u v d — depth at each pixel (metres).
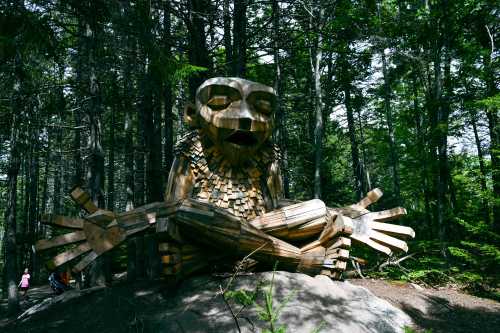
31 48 6.40
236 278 5.26
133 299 5.63
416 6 11.70
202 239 5.31
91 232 5.35
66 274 10.58
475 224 9.24
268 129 5.89
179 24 11.13
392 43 11.16
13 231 9.02
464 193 10.90
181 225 5.18
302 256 5.69
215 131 5.77
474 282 8.34
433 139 10.17
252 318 4.55
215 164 6.12
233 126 5.62
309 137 16.52
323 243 5.92
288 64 16.56
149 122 9.93
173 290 5.42
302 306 4.83
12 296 8.73
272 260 5.53
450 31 10.19
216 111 5.77
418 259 9.30
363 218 6.53
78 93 11.09
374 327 5.02
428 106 10.23
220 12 9.90
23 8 6.09
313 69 14.27
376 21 10.91
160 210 5.31
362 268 9.70
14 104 9.00
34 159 16.53
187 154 6.11
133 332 4.84
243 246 5.30
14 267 8.91
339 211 6.55
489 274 8.84
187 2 9.43
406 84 16.53
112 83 9.77
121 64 8.45
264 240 5.41
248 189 6.14
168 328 4.57
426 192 11.77
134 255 10.53
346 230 5.89
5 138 10.81
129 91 10.01
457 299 7.14
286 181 14.39
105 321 5.36
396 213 6.54
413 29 10.59
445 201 10.48
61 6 7.28
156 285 6.00
